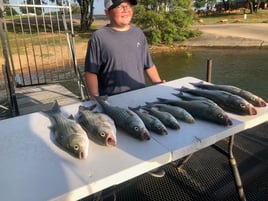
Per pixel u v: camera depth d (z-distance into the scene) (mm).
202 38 16484
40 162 1530
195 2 34031
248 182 2729
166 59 13297
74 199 1324
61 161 1529
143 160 1505
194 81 2766
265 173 2836
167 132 1766
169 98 2338
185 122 1888
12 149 1674
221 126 1819
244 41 14992
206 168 2947
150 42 16609
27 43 13492
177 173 2891
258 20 24594
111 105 2084
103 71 2822
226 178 2791
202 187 2693
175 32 16484
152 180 2807
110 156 1551
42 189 1327
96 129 1653
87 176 1400
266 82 9156
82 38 17375
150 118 1825
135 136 1706
